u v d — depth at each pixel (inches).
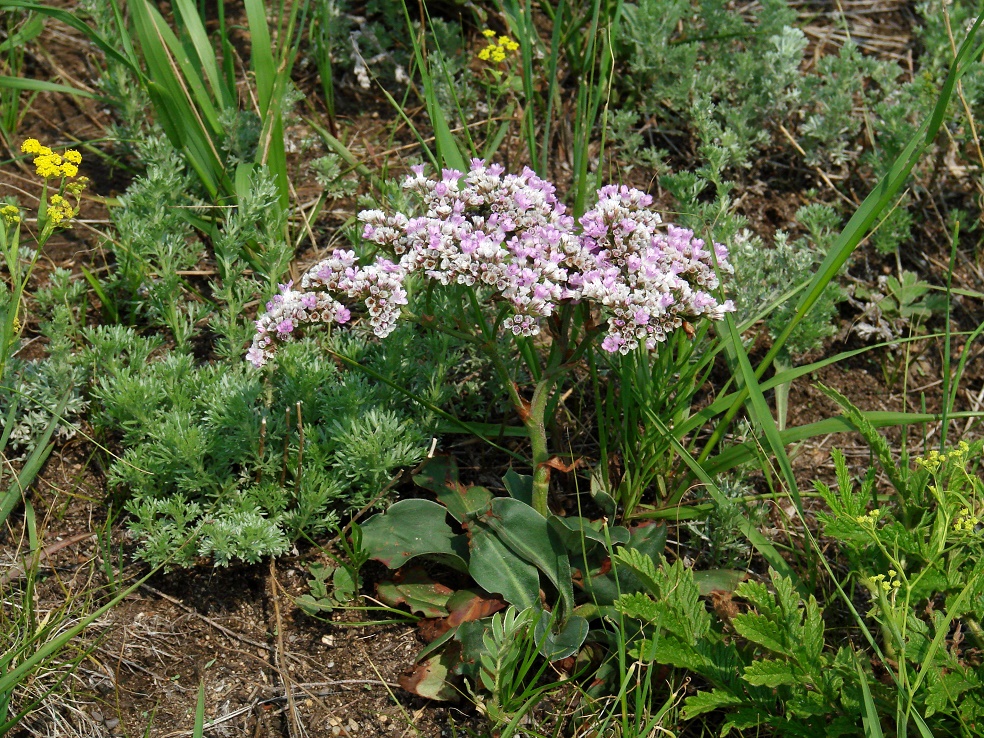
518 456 20.9
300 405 19.7
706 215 24.2
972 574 16.9
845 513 18.2
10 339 20.1
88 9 25.8
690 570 17.7
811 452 23.0
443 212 17.8
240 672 18.7
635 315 17.0
